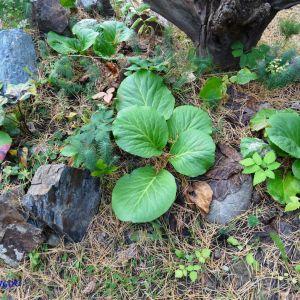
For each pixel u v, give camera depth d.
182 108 0.79
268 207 0.73
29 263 0.70
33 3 0.96
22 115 0.80
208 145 0.72
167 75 0.85
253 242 0.70
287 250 0.69
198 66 0.89
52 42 0.90
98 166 0.70
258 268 0.67
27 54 0.91
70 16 1.02
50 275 0.69
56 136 0.81
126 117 0.73
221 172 0.75
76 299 0.66
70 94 0.87
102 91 0.86
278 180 0.73
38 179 0.69
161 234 0.71
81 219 0.72
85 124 0.79
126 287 0.67
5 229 0.69
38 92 0.85
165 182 0.70
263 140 0.79
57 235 0.71
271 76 0.87
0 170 0.76
